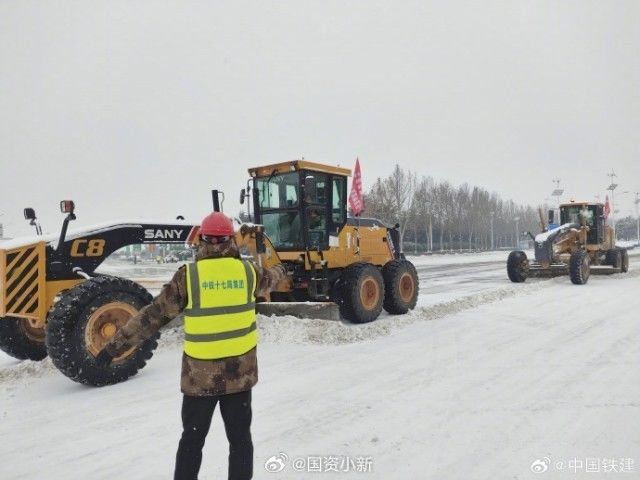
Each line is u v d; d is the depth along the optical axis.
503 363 5.59
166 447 3.55
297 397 4.53
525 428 3.75
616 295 11.13
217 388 2.60
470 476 3.06
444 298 11.34
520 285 13.00
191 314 2.63
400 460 3.29
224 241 2.77
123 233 5.72
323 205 8.24
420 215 45.44
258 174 8.29
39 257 5.12
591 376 5.02
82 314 4.77
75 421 4.05
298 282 8.00
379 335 7.21
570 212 16.44
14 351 5.86
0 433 3.84
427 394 4.58
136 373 5.16
